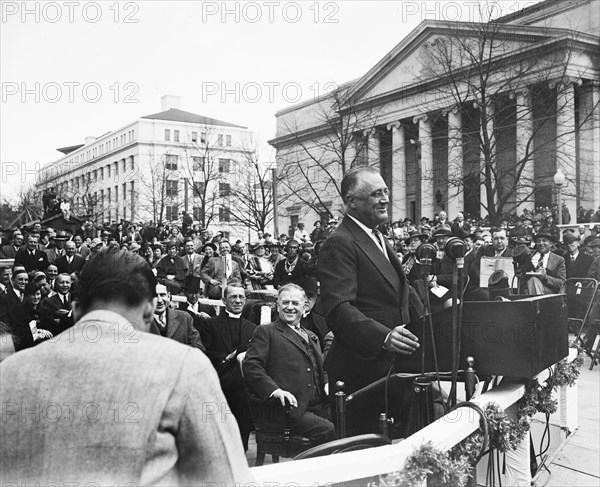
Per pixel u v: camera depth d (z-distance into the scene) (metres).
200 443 1.46
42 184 60.50
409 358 3.67
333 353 3.99
